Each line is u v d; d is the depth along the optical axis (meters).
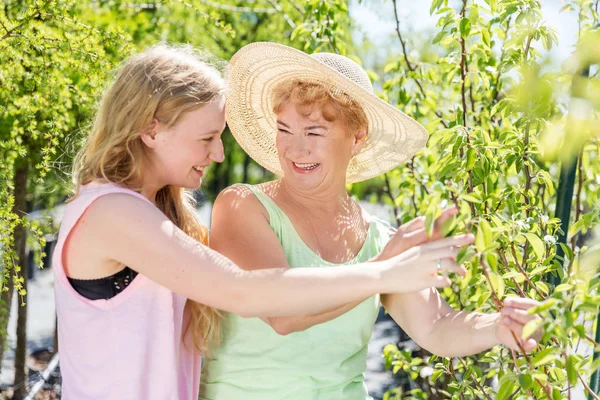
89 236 1.73
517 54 2.19
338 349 2.06
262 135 2.39
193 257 1.67
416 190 3.71
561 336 1.42
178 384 1.92
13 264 3.29
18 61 3.32
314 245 2.10
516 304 1.65
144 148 1.84
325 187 2.11
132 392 1.78
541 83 1.26
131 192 1.75
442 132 2.18
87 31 3.51
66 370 1.83
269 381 2.01
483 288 2.30
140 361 1.78
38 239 3.52
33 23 3.27
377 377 6.49
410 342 4.69
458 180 2.15
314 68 2.03
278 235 2.07
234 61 2.20
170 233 1.70
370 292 1.61
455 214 1.54
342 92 2.03
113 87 1.85
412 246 1.71
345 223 2.17
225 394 2.05
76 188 1.88
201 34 6.42
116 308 1.78
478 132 2.17
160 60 1.83
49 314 8.80
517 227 1.97
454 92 3.76
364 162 2.42
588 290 1.57
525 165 2.29
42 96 3.52
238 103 2.31
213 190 13.80
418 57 4.46
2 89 3.39
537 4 2.13
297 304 1.64
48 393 5.48
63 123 3.88
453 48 2.95
